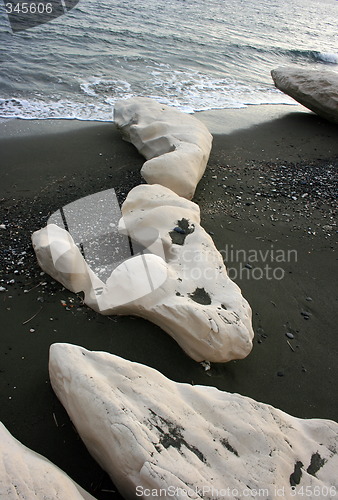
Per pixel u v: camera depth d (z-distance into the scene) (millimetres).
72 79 8656
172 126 6031
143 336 3230
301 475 2281
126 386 2402
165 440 2186
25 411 2646
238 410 2488
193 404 2473
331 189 5863
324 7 27297
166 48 11656
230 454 2256
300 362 3318
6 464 1897
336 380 3230
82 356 2555
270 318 3664
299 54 13984
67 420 2625
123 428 2121
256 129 7820
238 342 3078
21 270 3742
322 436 2510
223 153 6617
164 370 3035
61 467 2375
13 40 9938
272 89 10406
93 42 10852
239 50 13008
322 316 3779
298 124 8344
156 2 16516
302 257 4465
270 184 5828
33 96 7723
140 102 6789
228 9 18859
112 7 14273
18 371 2879
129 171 5738
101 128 6973
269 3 23500
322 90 8227
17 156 5777
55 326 3229
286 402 3008
